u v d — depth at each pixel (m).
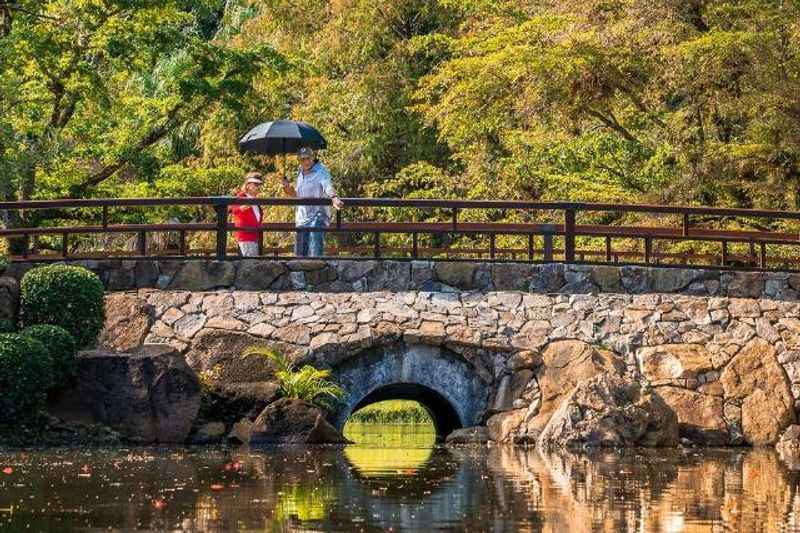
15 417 20.20
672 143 34.56
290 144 25.66
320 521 12.80
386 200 24.44
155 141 37.19
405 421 39.28
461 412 22.72
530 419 22.11
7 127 32.16
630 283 24.55
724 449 21.45
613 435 21.20
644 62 33.31
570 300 23.91
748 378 22.88
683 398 22.53
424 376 22.73
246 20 45.22
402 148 42.38
